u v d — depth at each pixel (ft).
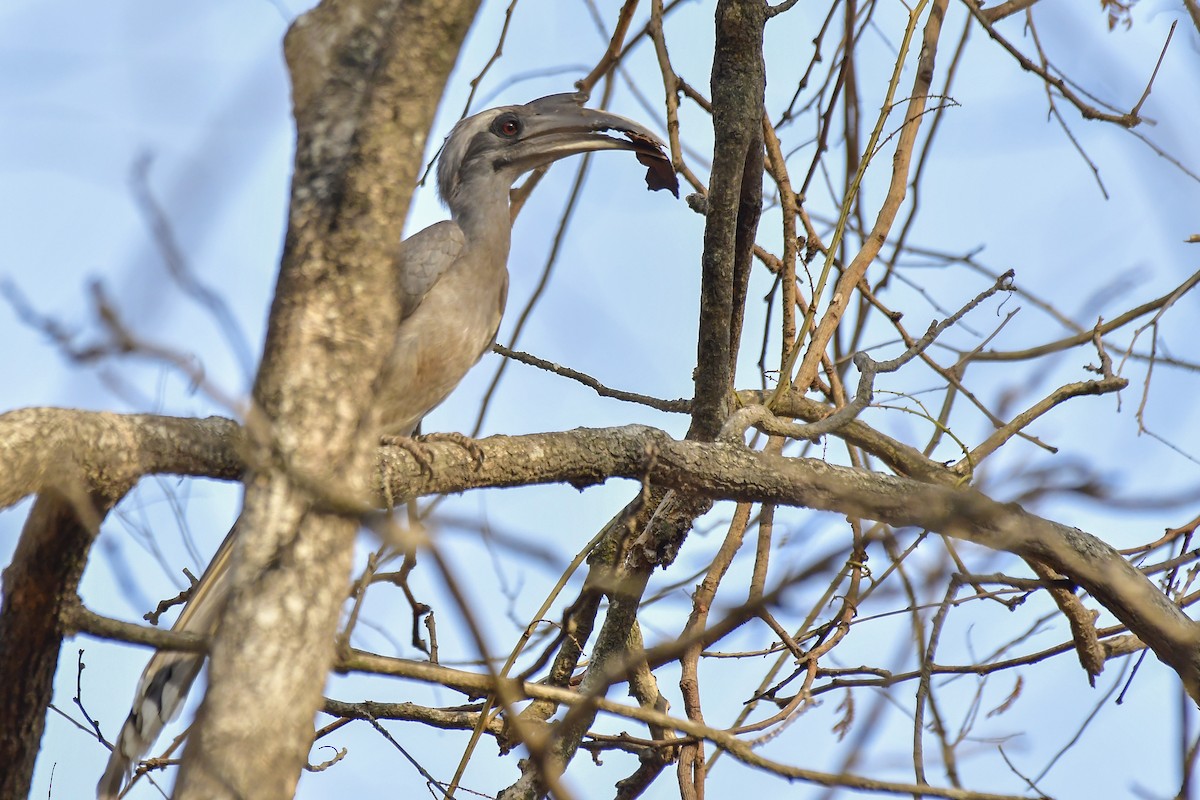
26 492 16.52
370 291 15.37
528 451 22.58
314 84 15.39
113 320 11.72
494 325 32.24
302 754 14.67
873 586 22.58
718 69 25.30
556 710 29.32
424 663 19.29
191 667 22.12
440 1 15.38
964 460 27.78
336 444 15.11
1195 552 24.91
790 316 30.12
